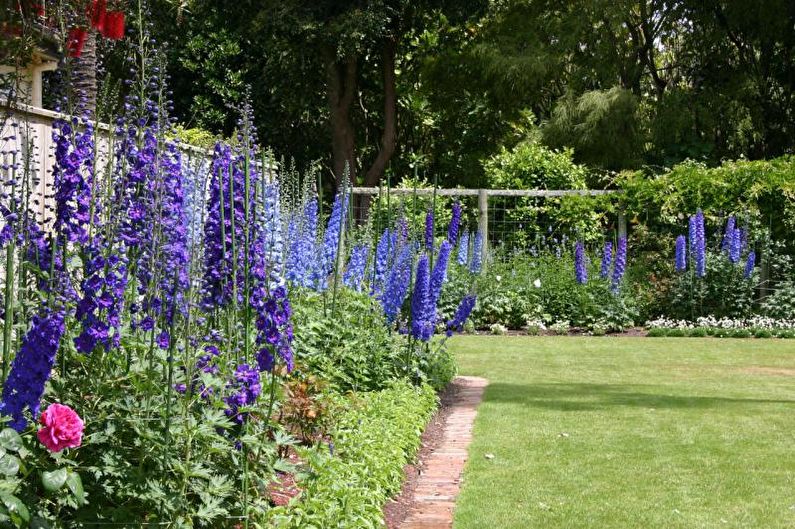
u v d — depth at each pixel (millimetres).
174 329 3617
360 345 7387
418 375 7980
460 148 29000
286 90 25203
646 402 8250
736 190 16562
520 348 12805
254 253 4172
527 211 17969
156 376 3586
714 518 4844
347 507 4172
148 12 4008
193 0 22953
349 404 5840
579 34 24391
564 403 8172
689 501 5141
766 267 16391
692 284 16000
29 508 3086
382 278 9422
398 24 23391
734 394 8781
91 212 3863
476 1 22953
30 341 3062
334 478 4297
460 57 26375
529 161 19328
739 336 14727
